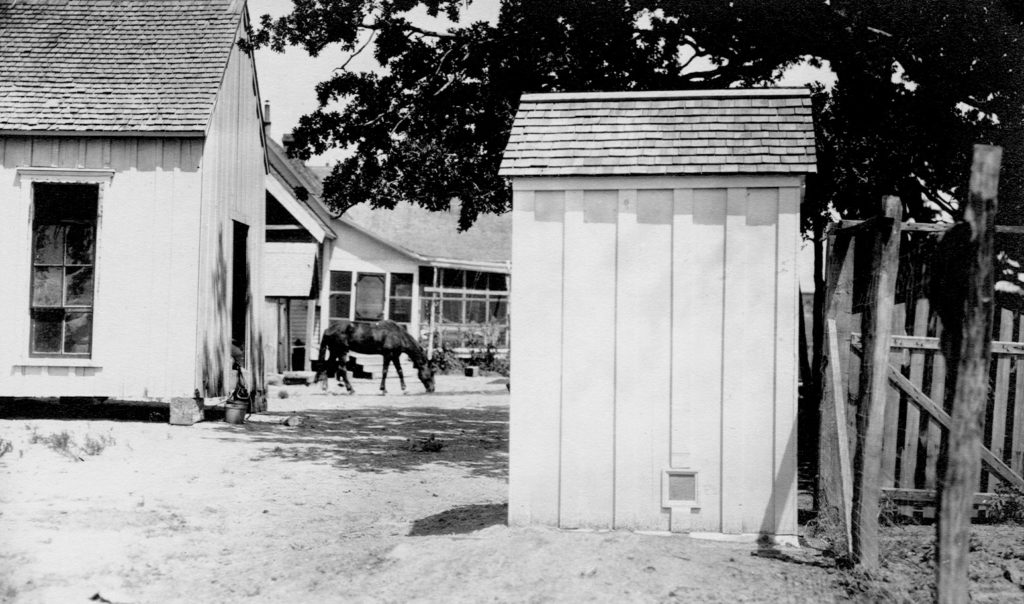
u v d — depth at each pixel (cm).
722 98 736
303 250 2800
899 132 1324
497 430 1614
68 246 1550
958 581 446
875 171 1371
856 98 1349
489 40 1391
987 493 731
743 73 1420
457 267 3566
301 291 2688
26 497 862
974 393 444
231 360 1636
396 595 559
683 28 1392
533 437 696
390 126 1492
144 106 1530
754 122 711
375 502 926
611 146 704
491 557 612
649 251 690
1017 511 717
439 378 3125
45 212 1544
